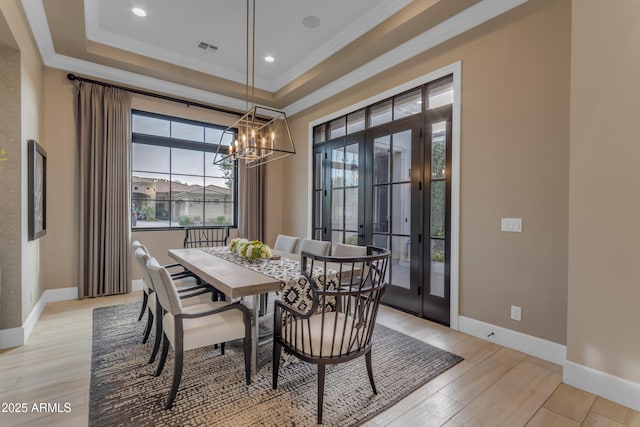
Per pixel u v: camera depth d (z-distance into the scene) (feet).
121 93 13.39
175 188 15.61
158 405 5.95
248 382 6.66
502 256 8.73
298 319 6.82
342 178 14.57
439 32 9.96
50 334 9.23
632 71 5.97
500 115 8.75
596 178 6.40
